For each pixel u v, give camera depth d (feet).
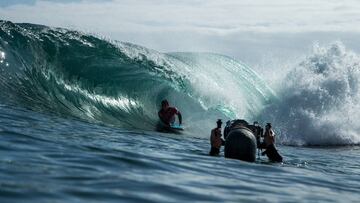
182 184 30.58
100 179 29.01
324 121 103.55
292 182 37.60
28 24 86.33
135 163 36.76
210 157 48.62
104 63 88.53
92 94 83.15
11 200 22.27
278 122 104.27
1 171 28.04
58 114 68.69
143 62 94.27
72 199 23.61
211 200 26.94
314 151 81.92
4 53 76.84
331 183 39.60
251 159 51.67
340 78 110.73
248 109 103.14
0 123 48.21
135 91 89.15
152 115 88.12
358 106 107.96
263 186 33.81
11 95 69.87
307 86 110.73
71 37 87.81
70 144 41.81
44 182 26.50
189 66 102.99
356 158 74.23
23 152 35.12
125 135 60.90
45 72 79.46
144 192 26.91
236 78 107.76
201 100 97.76
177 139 69.92
